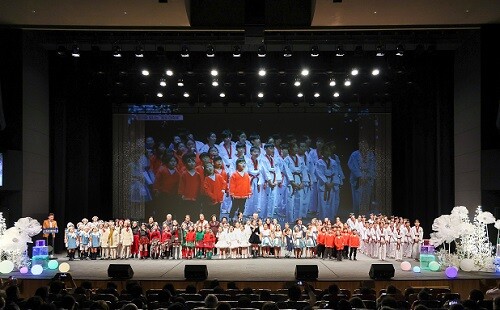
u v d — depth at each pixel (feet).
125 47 80.12
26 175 75.66
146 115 96.02
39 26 71.51
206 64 85.25
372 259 80.18
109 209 94.63
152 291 42.96
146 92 89.71
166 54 82.99
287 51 73.20
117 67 82.89
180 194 95.55
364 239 84.74
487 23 70.03
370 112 96.27
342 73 81.71
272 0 69.31
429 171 90.12
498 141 71.00
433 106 89.35
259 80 84.89
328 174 96.07
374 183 95.76
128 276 57.31
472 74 74.69
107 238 78.95
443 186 86.84
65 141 88.48
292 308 34.83
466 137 77.00
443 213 86.79
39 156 80.48
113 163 95.66
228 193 95.50
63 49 74.49
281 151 96.43
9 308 29.22
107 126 95.04
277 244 80.33
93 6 64.80
